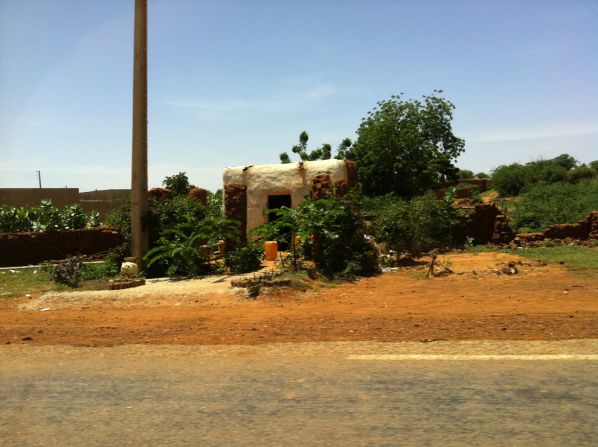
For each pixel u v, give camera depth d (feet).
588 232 64.80
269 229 47.42
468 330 23.91
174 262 49.44
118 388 17.85
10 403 16.74
